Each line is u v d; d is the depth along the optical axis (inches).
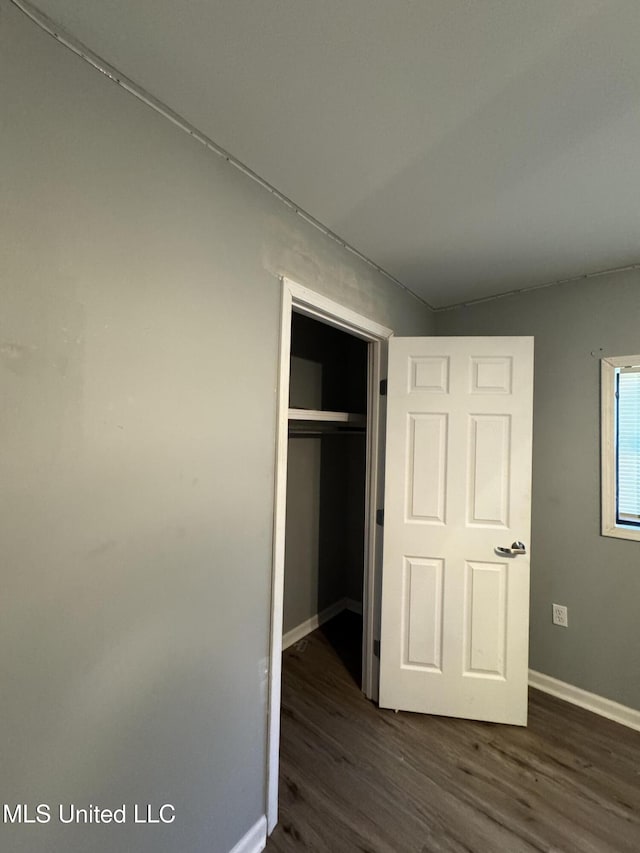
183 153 42.0
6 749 30.1
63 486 32.9
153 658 39.7
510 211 58.4
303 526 107.5
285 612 102.0
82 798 34.5
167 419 40.7
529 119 40.7
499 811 55.4
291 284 55.8
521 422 73.7
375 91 37.6
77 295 33.6
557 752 66.6
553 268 77.7
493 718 73.5
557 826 53.3
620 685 75.2
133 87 37.3
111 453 36.1
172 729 41.5
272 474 53.6
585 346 80.9
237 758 48.8
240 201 48.6
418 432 77.0
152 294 39.3
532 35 31.8
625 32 31.1
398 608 77.2
